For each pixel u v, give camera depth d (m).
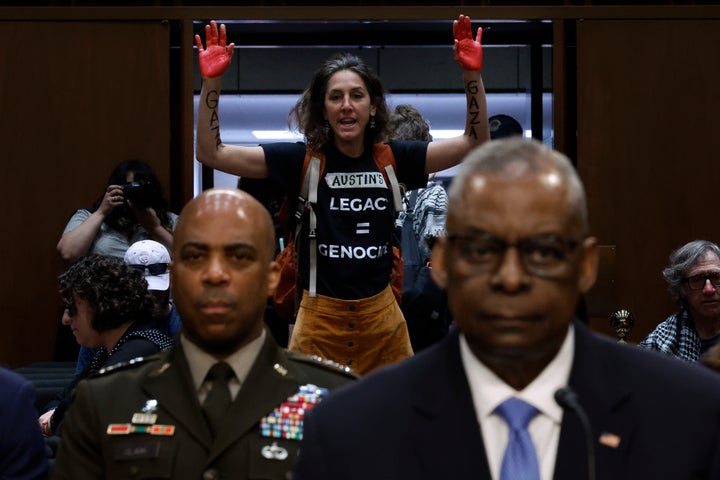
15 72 6.68
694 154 6.81
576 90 6.86
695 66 6.83
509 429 1.64
